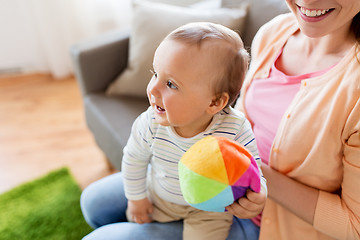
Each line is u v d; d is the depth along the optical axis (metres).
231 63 0.54
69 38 2.26
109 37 1.41
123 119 1.21
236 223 0.78
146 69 1.26
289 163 0.69
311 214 0.65
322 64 0.69
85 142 1.78
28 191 1.48
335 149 0.61
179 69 0.53
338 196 0.66
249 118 0.81
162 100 0.56
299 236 0.71
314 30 0.60
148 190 0.83
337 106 0.59
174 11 1.23
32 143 1.78
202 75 0.53
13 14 2.20
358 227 0.61
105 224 0.86
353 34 0.65
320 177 0.67
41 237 1.28
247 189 0.53
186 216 0.76
